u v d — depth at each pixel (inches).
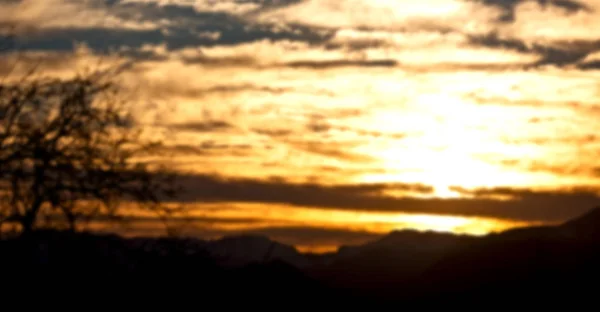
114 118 884.6
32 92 860.0
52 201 867.4
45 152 856.9
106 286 970.7
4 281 900.6
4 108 851.4
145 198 899.4
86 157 874.8
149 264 1010.1
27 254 891.4
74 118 870.4
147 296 1002.1
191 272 1047.6
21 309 912.3
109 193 885.8
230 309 1138.7
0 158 852.0
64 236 906.7
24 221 866.1
